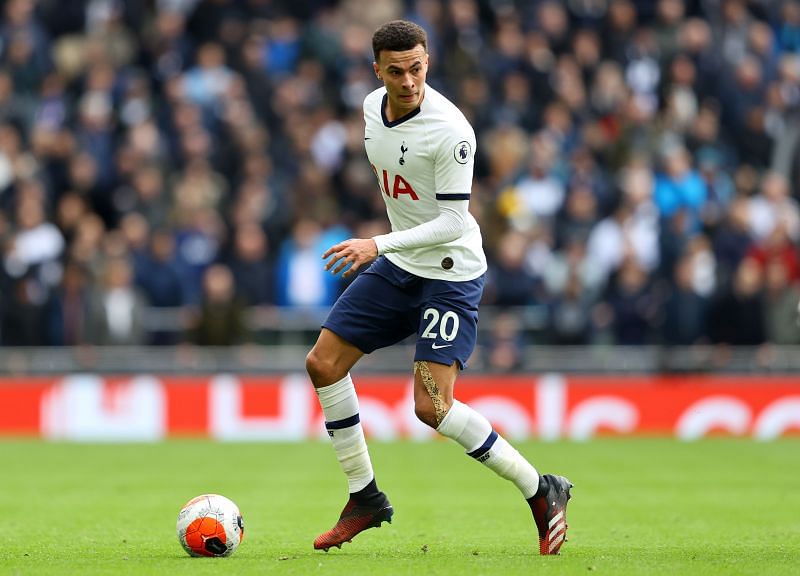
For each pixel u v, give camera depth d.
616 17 65.25
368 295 22.55
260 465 43.28
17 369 53.09
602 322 53.25
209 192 57.06
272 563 20.89
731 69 64.00
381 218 57.34
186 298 53.88
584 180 57.47
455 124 21.45
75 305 52.81
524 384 53.16
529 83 62.88
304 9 68.50
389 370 53.78
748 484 37.44
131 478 39.22
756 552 22.86
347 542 23.64
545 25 65.50
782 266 52.69
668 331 52.78
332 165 60.47
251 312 53.41
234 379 53.03
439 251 22.08
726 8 66.31
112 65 64.75
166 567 20.42
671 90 63.12
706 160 60.66
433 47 64.12
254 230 54.09
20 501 33.09
